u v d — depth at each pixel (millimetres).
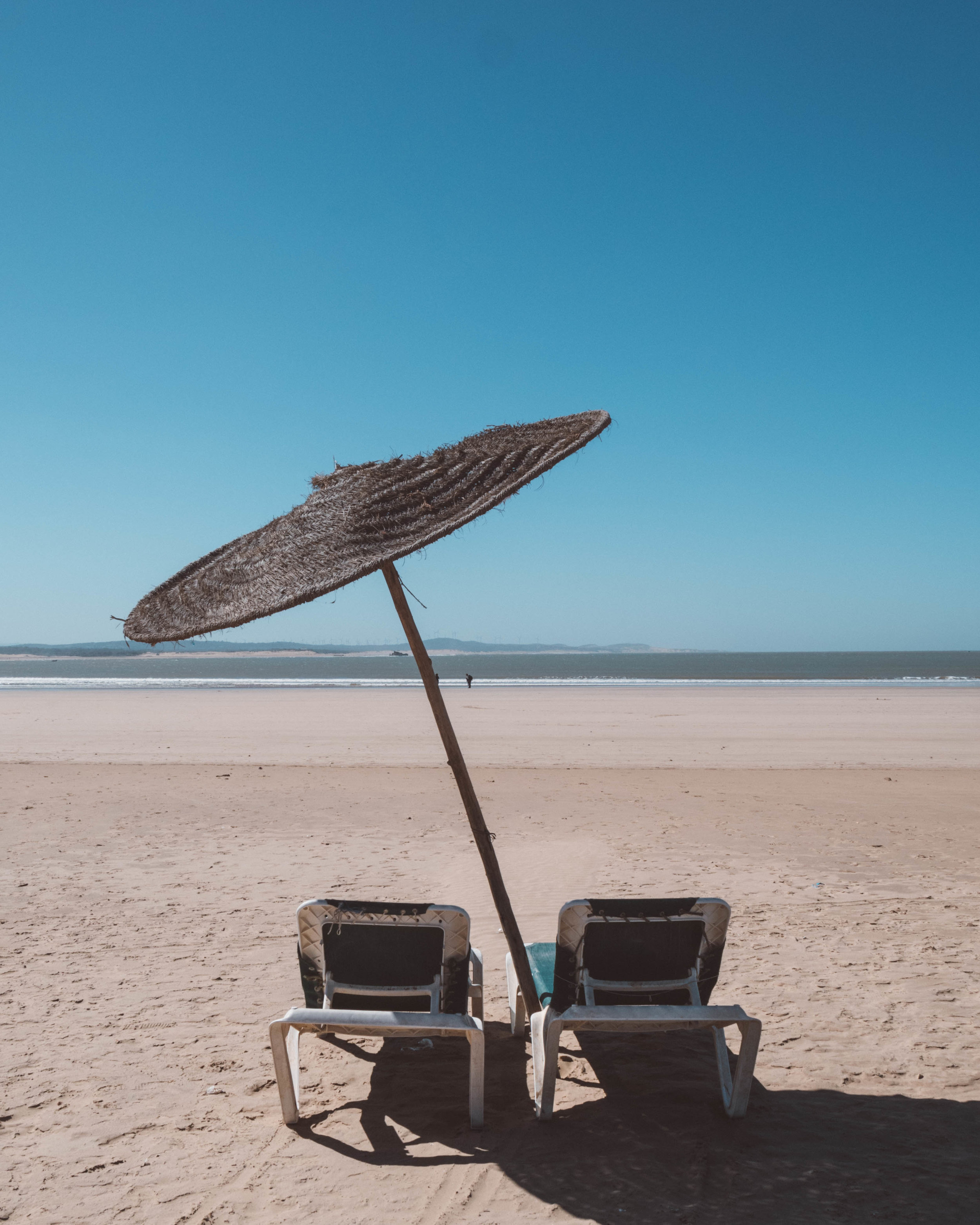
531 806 10773
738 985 4855
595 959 3395
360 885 7199
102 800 11078
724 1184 2895
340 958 3422
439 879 7406
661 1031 4176
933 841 8797
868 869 7688
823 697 38031
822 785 12344
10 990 4812
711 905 3385
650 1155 3098
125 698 37656
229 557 3633
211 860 8031
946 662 140000
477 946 5809
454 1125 3367
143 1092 3635
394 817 10086
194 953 5465
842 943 5629
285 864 7918
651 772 13562
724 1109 3436
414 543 2871
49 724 23266
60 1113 3443
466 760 15352
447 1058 4055
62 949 5535
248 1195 2867
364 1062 4008
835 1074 3770
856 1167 3000
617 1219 2697
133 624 3236
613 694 41344
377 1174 2996
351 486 3732
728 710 29312
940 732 20938
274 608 2799
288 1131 3324
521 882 7355
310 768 13953
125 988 4859
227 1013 4508
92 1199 2846
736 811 10445
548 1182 2928
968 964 5203
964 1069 3797
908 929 5930
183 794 11547
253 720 24953
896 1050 4004
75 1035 4211
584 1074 3852
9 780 12578
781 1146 3156
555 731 21297
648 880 7363
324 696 39000
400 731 21172
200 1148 3188
